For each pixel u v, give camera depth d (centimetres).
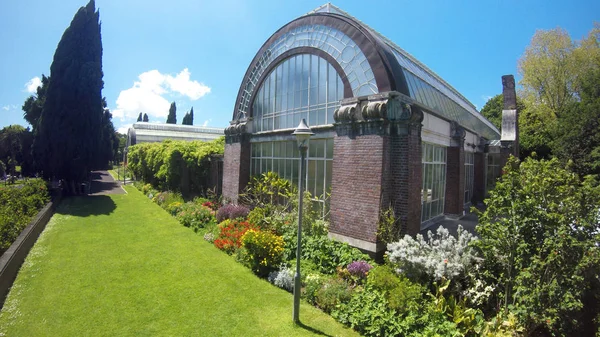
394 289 604
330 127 1045
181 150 1983
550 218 517
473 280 615
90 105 2277
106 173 4938
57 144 2166
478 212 621
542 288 495
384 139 862
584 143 1709
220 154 1723
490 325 524
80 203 1973
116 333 554
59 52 2209
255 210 1159
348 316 605
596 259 479
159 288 737
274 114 1348
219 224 1257
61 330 560
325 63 1089
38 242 1086
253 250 841
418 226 907
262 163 1428
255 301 684
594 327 535
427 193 1174
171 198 1856
